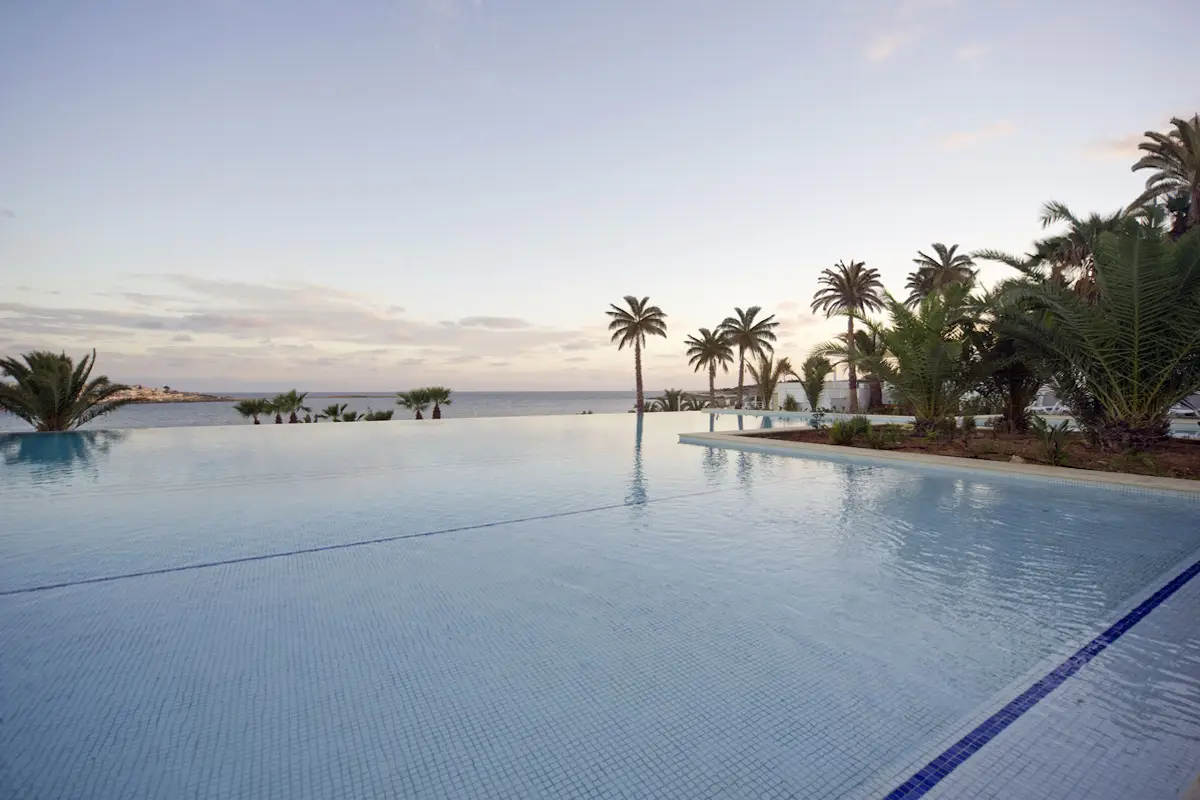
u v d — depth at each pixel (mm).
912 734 1859
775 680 2246
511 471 8391
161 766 1698
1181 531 4660
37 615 2955
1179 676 2246
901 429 12188
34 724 1924
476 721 1962
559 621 2871
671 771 1679
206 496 6414
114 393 16812
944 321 10508
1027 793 1540
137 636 2693
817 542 4430
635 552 4164
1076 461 7750
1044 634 2668
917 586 3379
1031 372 9953
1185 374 7645
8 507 5824
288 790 1594
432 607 3076
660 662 2414
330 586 3424
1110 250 7188
